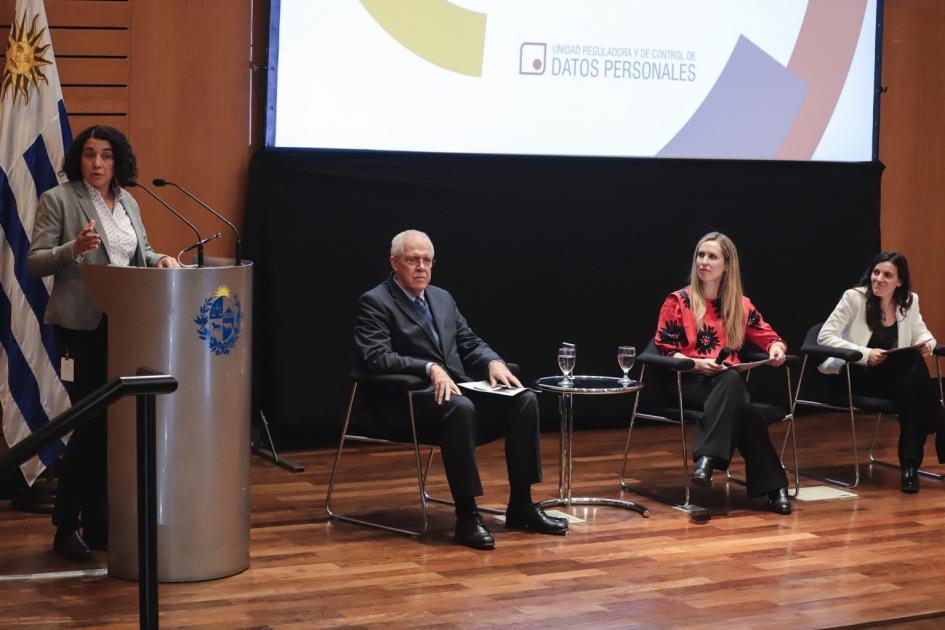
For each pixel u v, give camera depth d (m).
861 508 4.70
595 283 6.15
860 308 5.17
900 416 5.09
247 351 3.62
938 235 7.11
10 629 3.13
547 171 5.98
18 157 4.47
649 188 6.20
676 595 3.53
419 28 5.65
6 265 4.46
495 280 5.96
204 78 5.46
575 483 5.07
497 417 4.33
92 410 2.14
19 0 4.57
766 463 4.64
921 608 3.45
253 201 5.50
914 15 6.93
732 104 6.33
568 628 3.21
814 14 6.45
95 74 5.33
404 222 5.75
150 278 3.40
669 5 6.14
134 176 3.90
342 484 4.97
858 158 6.66
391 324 4.33
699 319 4.87
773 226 6.48
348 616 3.27
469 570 3.74
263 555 3.87
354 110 5.59
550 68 5.93
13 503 4.46
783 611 3.39
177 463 3.49
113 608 3.31
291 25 5.44
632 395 6.31
